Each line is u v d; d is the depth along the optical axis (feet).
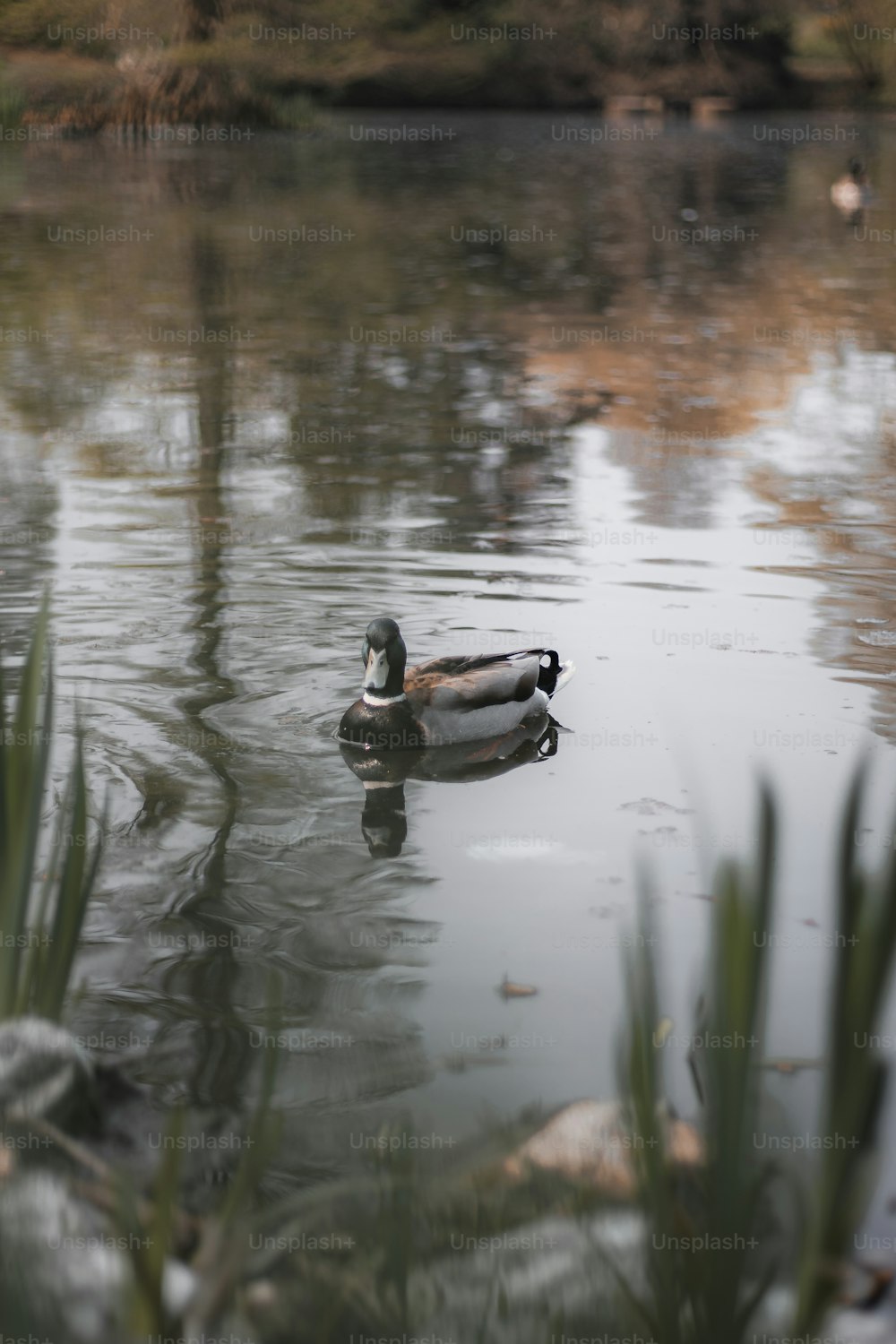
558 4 238.89
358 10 230.68
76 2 184.14
